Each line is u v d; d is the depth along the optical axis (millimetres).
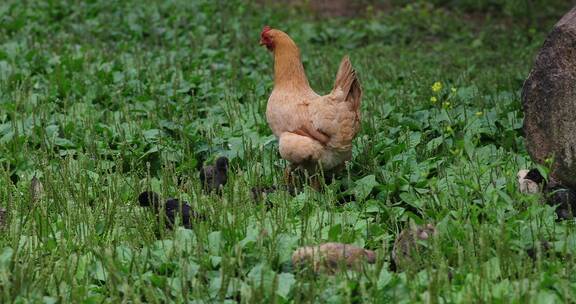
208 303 9406
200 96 17828
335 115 12281
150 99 17531
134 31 23859
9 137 14711
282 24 25844
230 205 11578
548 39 12055
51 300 9453
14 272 9664
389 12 27922
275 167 13336
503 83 18547
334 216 11500
